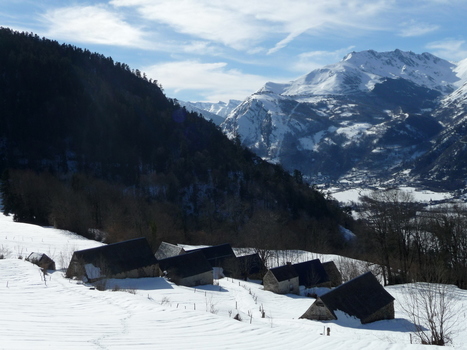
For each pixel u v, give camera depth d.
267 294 57.47
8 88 156.00
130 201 103.81
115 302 28.05
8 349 14.27
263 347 17.98
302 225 109.25
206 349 16.83
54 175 123.75
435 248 69.62
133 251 54.84
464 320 40.06
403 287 58.56
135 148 148.12
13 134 143.88
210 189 131.00
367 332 33.97
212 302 42.44
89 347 15.62
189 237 99.62
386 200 90.31
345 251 98.06
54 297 29.16
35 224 96.81
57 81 162.75
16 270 40.75
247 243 92.44
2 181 108.25
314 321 38.84
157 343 17.20
